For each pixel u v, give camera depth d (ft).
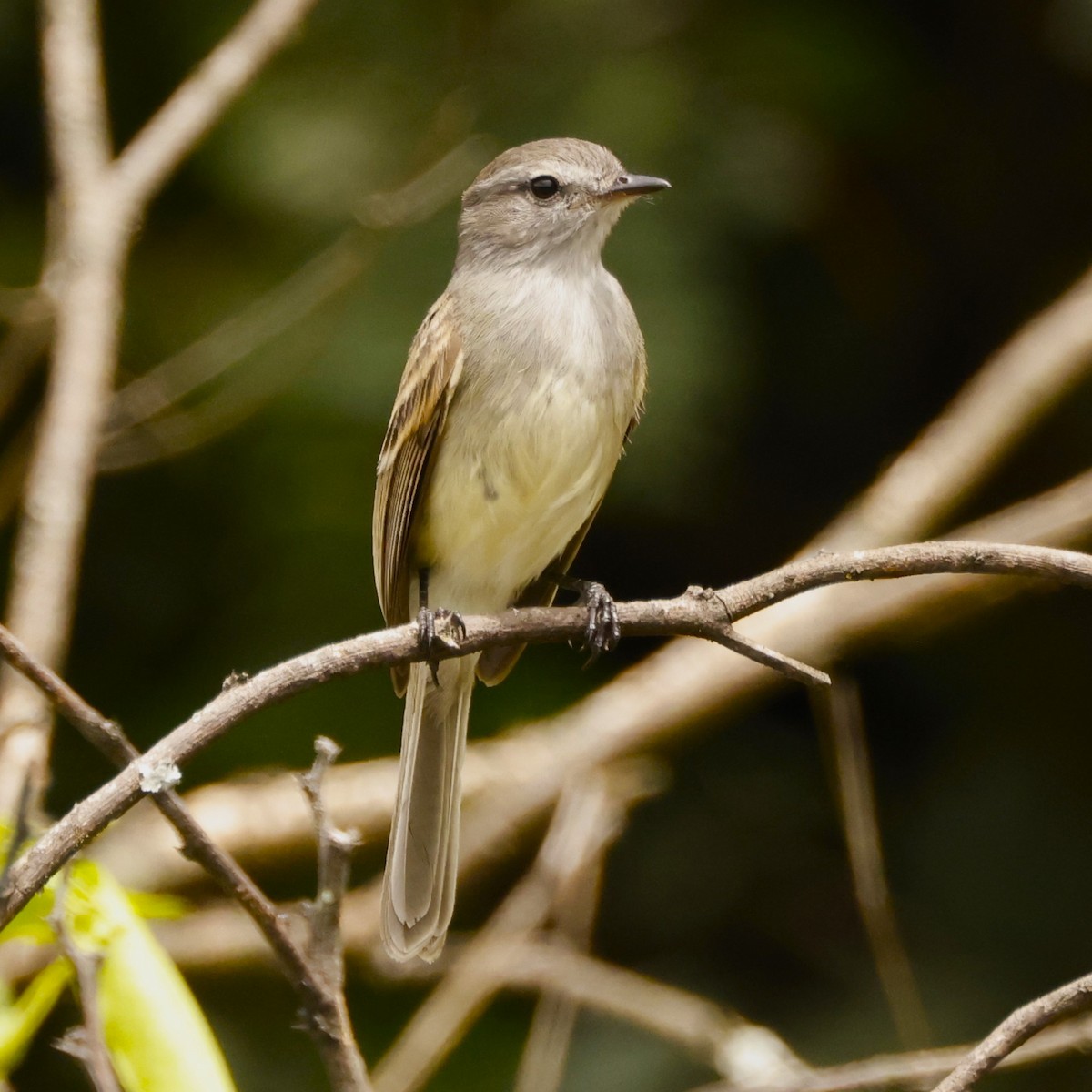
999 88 43.45
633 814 39.19
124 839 30.45
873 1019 35.81
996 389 35.83
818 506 41.81
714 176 38.34
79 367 27.09
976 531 34.63
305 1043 33.81
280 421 37.04
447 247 36.99
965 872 38.34
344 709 35.24
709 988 37.32
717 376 36.63
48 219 33.78
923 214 43.60
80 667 37.37
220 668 36.68
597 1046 34.73
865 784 27.37
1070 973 36.65
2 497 33.32
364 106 38.88
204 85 29.89
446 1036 26.55
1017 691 40.19
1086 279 37.91
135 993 16.05
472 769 32.27
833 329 42.45
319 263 35.24
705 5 40.32
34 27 38.75
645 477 37.06
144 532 37.88
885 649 35.17
